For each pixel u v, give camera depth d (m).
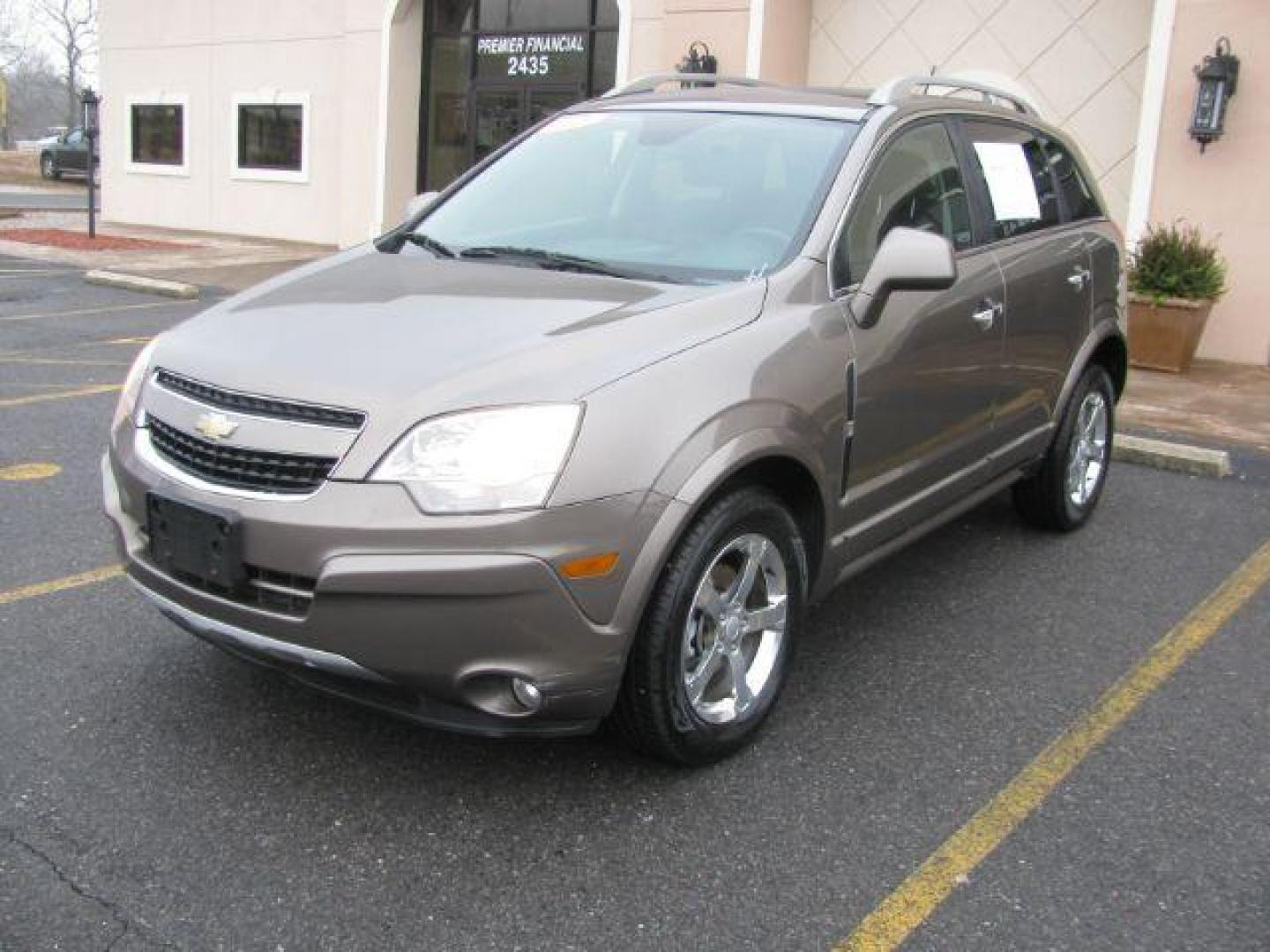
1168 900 3.00
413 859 3.07
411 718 3.11
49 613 4.45
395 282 3.81
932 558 5.50
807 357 3.61
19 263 16.06
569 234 4.24
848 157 4.14
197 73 21.58
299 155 20.34
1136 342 10.20
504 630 2.94
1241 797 3.50
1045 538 5.83
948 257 3.69
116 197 23.47
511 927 2.83
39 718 3.68
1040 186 5.43
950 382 4.39
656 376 3.20
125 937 2.73
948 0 12.74
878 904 2.96
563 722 3.13
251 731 3.67
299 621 3.00
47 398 8.01
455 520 2.90
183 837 3.12
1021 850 3.20
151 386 3.51
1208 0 10.26
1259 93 10.18
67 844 3.07
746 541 3.46
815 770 3.57
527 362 3.12
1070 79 12.09
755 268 3.84
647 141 4.51
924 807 3.39
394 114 18.45
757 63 13.10
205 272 15.65
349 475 2.97
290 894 2.92
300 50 19.97
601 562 3.00
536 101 17.66
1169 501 6.52
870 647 4.48
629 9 15.23
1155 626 4.77
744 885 3.01
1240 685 4.25
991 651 4.48
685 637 3.28
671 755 3.41
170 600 3.30
